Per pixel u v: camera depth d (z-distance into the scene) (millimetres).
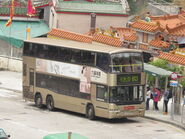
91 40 67250
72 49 47125
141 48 66625
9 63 76500
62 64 48188
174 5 92688
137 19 71625
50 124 43719
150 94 50156
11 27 80438
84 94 46062
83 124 44031
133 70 44562
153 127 43750
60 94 48500
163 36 66750
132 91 44656
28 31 73625
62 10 79625
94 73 44969
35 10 82812
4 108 50844
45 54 49969
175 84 45656
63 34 69688
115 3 81875
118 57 43906
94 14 79500
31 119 45656
